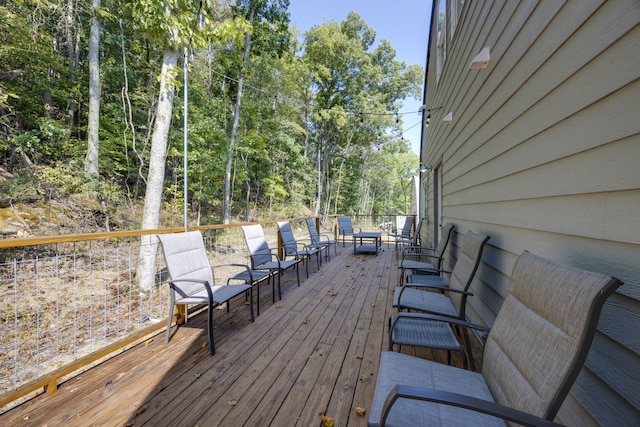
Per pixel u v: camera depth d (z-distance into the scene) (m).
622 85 0.90
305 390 1.74
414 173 25.92
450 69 4.09
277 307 3.16
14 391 1.57
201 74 9.49
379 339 2.40
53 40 7.16
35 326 3.25
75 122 8.73
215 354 2.18
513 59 1.80
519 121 1.71
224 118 10.20
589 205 1.07
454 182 3.73
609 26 0.96
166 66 4.41
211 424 1.47
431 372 1.29
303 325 2.69
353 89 16.78
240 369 1.97
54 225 5.84
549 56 1.36
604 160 0.99
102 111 8.46
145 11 3.79
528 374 0.94
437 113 5.41
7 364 2.54
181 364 2.04
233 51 9.24
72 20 7.24
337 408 1.58
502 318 1.26
